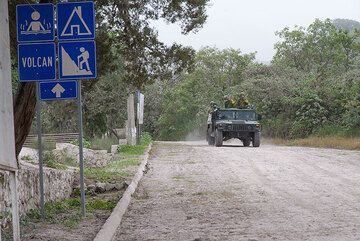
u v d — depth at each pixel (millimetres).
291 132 44250
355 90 39125
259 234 9016
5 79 6234
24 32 9906
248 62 61375
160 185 16078
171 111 59656
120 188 15242
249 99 48281
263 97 47875
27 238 8391
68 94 10078
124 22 12828
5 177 8945
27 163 15234
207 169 20062
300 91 45469
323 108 42969
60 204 11820
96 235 8570
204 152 27719
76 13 9977
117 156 25375
